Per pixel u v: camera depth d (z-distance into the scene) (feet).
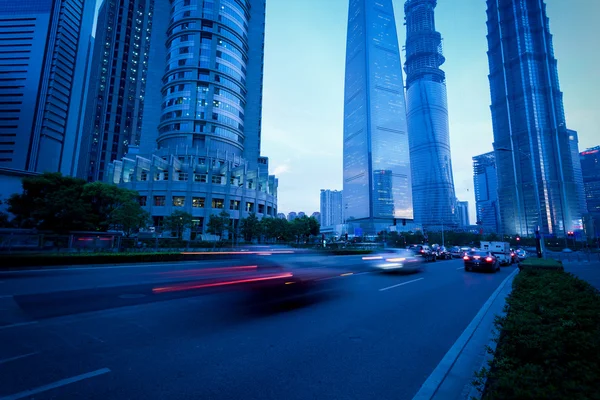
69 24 269.64
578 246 327.06
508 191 417.69
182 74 280.51
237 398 12.53
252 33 343.05
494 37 547.49
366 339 20.06
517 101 472.85
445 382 13.88
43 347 17.53
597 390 9.44
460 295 36.96
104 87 401.08
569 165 404.36
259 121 331.57
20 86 244.83
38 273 51.72
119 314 24.97
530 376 10.24
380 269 67.31
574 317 17.17
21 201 98.32
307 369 15.38
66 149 261.24
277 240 200.95
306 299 32.27
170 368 15.14
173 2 306.96
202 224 218.18
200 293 34.63
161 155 252.62
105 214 113.60
